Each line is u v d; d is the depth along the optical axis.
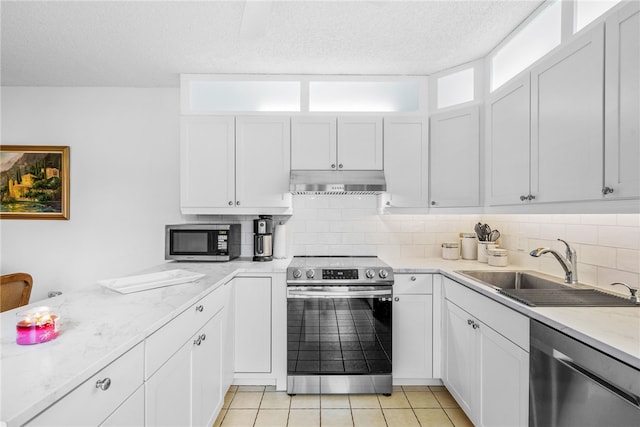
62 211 2.95
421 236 3.00
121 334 1.11
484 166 2.40
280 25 2.00
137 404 1.13
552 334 1.25
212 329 1.88
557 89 1.62
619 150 1.27
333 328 2.32
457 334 2.14
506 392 1.57
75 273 2.97
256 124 2.70
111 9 1.86
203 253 2.67
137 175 3.01
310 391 2.32
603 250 1.73
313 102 2.82
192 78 2.69
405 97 2.80
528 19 1.90
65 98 2.96
